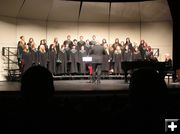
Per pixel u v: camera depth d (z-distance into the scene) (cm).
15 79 1297
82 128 505
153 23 1596
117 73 1428
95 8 1536
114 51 1426
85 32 1591
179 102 598
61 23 1561
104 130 503
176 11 1445
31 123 358
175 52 1462
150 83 325
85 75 1409
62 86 847
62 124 493
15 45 1427
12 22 1414
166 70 1016
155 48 1591
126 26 1614
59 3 1473
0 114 520
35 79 337
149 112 335
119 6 1539
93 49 1039
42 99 340
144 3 1519
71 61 1389
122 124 404
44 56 1323
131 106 338
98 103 593
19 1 1362
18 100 565
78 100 600
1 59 1356
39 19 1512
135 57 1412
